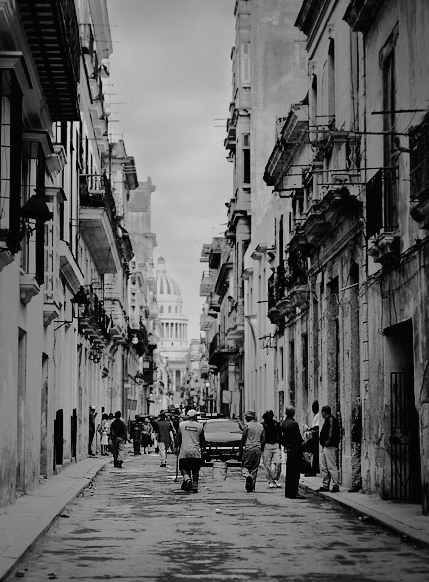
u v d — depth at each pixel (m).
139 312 90.81
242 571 10.76
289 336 34.94
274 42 51.53
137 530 14.78
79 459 37.62
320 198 25.69
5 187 15.86
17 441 20.25
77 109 21.44
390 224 18.34
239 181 55.56
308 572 10.70
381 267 19.47
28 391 20.95
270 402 42.12
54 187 24.02
